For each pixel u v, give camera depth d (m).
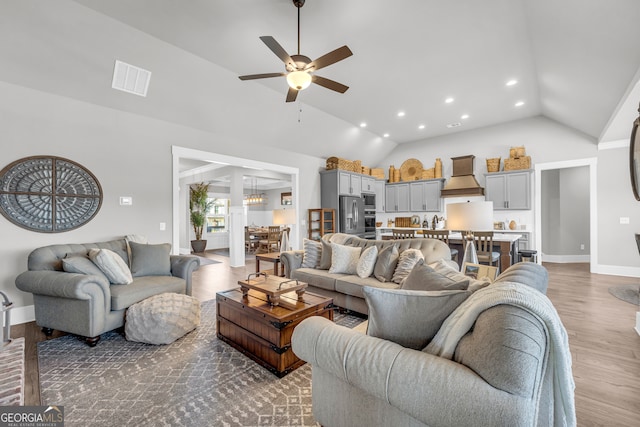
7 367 2.07
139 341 2.61
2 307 2.59
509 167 6.07
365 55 3.52
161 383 2.01
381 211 7.86
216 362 2.29
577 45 2.99
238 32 3.05
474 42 3.28
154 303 2.70
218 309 2.70
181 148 4.46
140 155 4.04
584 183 6.87
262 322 2.22
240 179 6.86
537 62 3.72
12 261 3.10
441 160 7.20
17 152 3.12
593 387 1.94
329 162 6.92
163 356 2.39
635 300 3.75
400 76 4.09
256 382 2.03
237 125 4.96
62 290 2.46
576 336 2.70
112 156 3.79
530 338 0.91
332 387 1.37
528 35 3.16
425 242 3.28
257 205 12.38
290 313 2.17
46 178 3.28
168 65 3.55
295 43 3.23
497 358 0.92
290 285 2.53
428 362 1.05
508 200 6.05
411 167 7.67
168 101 4.02
